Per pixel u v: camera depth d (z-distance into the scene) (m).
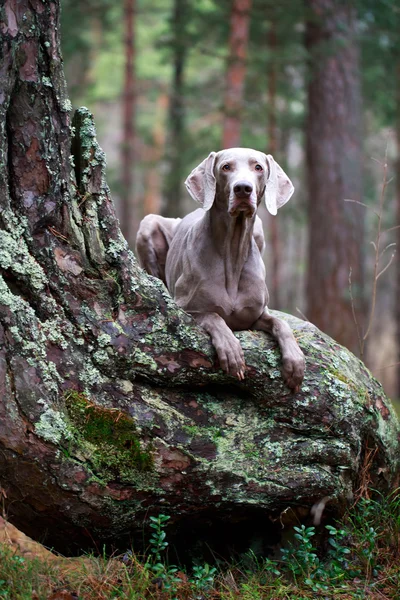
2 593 2.96
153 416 3.33
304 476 3.52
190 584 3.31
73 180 3.32
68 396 3.21
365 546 3.68
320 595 3.35
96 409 3.23
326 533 3.78
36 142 3.19
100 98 13.49
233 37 9.45
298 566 3.56
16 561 3.15
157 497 3.34
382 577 3.54
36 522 3.34
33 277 3.18
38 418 3.09
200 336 3.47
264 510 3.57
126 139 13.30
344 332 8.71
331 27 8.88
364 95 11.70
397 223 12.96
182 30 11.79
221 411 3.53
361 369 3.97
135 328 3.36
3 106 3.08
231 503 3.46
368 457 3.92
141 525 3.42
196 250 3.86
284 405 3.54
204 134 12.78
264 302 3.82
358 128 8.98
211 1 10.26
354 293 8.74
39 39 3.13
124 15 13.05
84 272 3.30
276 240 13.23
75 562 3.37
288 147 15.16
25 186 3.20
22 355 3.10
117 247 3.37
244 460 3.44
